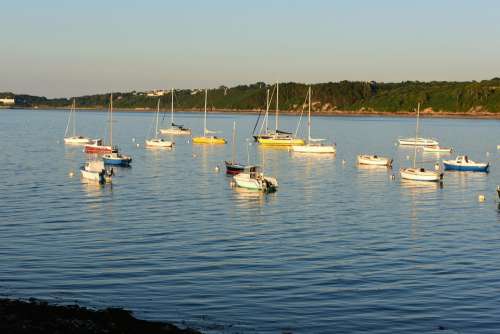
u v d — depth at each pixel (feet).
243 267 150.30
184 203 240.94
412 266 152.97
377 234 189.57
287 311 121.60
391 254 164.66
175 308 121.90
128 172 342.03
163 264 151.84
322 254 163.84
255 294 130.82
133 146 534.78
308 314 120.26
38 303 117.29
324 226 200.75
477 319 119.03
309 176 338.54
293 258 159.43
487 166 371.56
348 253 165.17
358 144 590.96
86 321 103.91
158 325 106.63
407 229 197.67
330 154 475.31
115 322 105.60
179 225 198.59
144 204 237.04
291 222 206.59
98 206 230.27
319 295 130.72
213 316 118.21
